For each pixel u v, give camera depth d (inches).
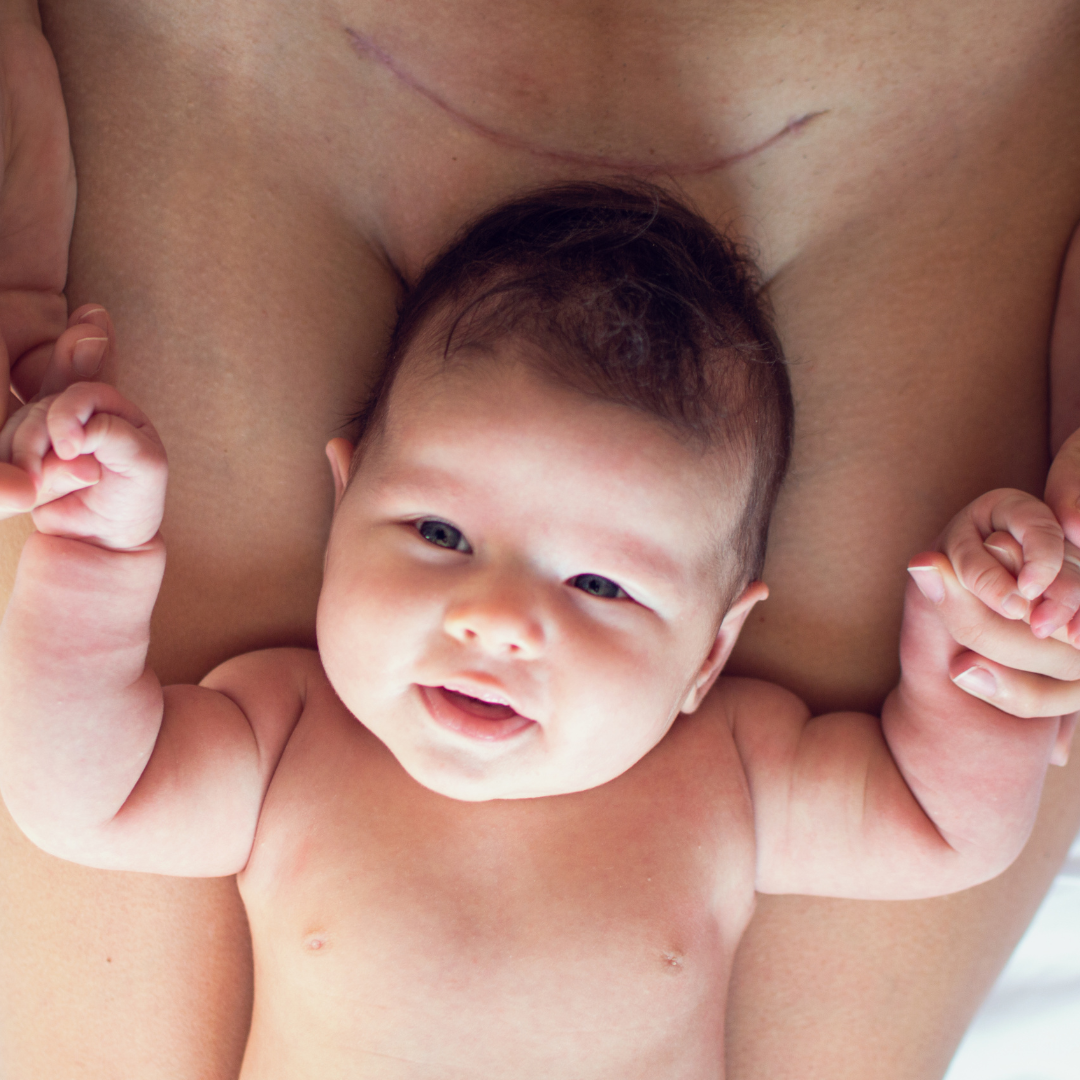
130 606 41.5
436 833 50.4
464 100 54.1
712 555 47.9
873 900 58.3
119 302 51.8
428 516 45.3
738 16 52.4
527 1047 48.4
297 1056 49.3
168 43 51.3
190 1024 55.3
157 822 47.2
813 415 56.7
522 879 49.9
